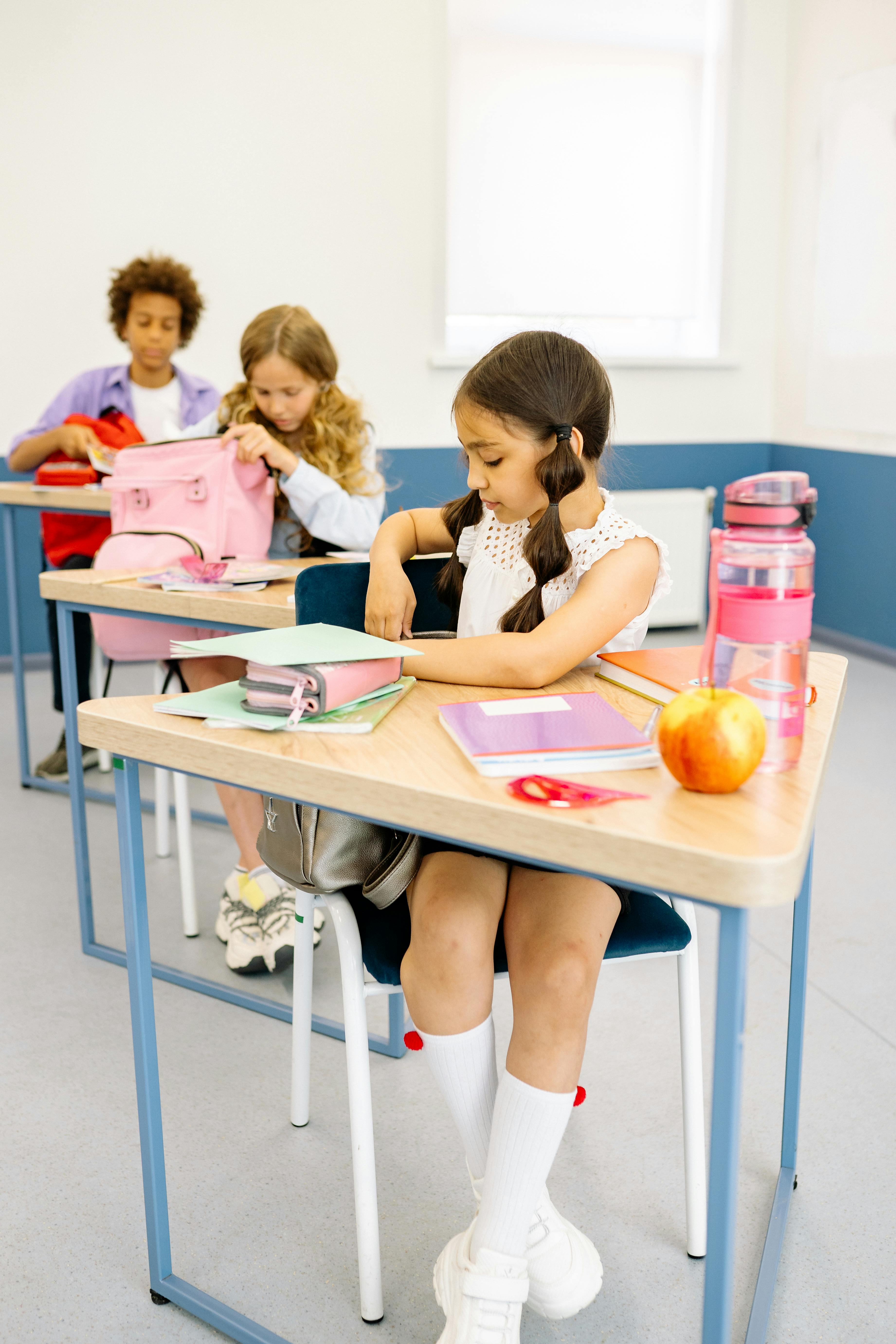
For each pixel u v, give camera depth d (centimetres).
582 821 73
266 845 112
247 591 168
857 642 428
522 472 115
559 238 438
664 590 123
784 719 84
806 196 445
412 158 415
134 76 382
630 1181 133
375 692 104
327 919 201
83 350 396
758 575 83
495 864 107
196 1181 133
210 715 96
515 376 112
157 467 201
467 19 410
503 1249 93
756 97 450
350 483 211
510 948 101
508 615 122
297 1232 124
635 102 435
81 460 288
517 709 98
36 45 371
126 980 183
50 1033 166
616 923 111
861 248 406
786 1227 124
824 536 445
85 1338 110
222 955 190
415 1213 128
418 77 410
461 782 81
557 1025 94
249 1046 163
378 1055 162
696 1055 117
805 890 123
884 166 390
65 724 237
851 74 407
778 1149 139
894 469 400
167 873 227
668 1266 119
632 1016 171
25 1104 148
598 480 129
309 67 398
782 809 76
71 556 286
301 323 205
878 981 181
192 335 328
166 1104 149
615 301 450
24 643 407
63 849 239
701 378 466
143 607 168
